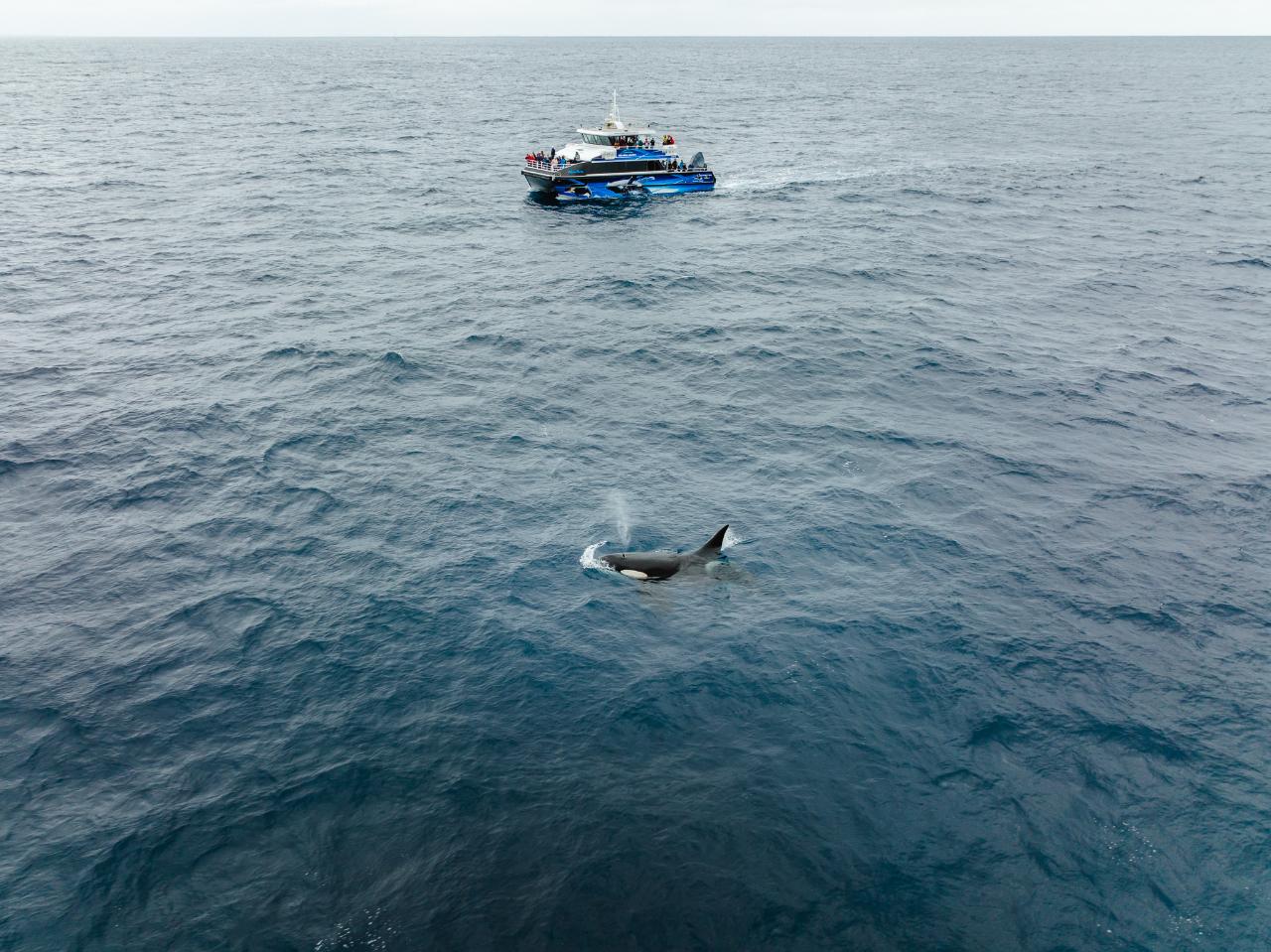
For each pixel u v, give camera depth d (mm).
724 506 24656
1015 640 19281
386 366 34781
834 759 16156
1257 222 61875
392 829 14711
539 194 73438
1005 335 39062
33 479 25906
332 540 23047
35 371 33812
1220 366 35406
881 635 19391
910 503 24875
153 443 28250
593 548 22578
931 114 140375
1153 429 29797
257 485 25750
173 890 13617
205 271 48438
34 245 52594
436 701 17547
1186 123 126250
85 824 14789
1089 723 16969
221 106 149000
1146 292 45719
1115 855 14211
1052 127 122188
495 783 15609
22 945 12734
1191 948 12750
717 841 14477
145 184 74312
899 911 13312
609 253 55312
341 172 82812
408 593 20828
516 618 19891
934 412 31078
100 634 19469
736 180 82062
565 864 14062
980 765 16000
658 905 13375
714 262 52656
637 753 16297
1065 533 23484
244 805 15172
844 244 56719
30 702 17484
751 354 36625
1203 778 15688
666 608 20219
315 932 12969
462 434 29125
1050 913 13273
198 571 21750
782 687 17875
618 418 30484
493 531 23359
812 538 23062
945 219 64000
